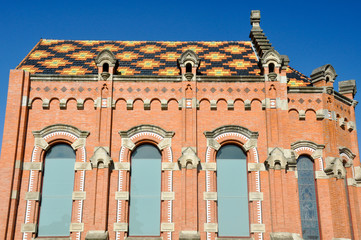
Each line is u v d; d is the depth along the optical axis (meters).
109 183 23.33
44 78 25.08
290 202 23.14
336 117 26.36
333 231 23.31
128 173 23.77
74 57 29.23
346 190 25.66
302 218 23.89
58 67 27.62
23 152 23.83
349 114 27.77
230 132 24.56
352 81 28.08
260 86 25.28
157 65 28.12
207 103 25.02
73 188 23.64
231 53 30.22
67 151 24.34
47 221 23.12
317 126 25.34
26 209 22.88
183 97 24.72
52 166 24.06
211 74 26.94
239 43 32.19
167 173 23.66
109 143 23.91
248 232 23.19
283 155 23.56
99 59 25.28
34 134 24.12
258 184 23.55
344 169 24.30
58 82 25.09
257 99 25.12
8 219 22.36
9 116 23.97
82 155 23.91
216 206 23.39
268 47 28.77
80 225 22.64
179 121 24.64
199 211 23.05
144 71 27.25
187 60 25.39
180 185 23.36
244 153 24.53
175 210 23.02
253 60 29.06
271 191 23.00
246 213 23.52
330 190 24.02
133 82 25.20
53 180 23.83
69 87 25.02
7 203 22.48
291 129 25.12
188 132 24.20
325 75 25.97
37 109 24.70
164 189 23.39
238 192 23.88
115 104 24.83
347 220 23.53
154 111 24.83
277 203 22.77
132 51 30.47
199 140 24.33
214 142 24.30
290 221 22.83
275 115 24.55
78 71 27.02
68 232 22.98
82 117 24.61
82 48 30.91
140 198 23.61
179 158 23.47
